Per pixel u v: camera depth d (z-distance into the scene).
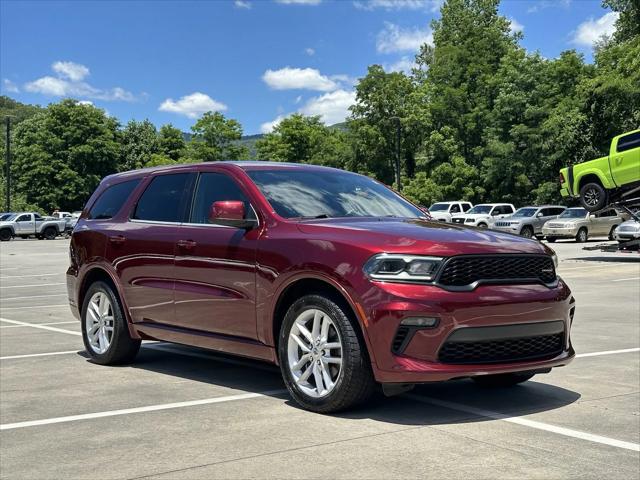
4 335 8.90
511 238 4.89
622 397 5.25
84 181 83.75
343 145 77.06
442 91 63.97
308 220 5.25
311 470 3.61
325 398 4.69
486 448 3.96
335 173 6.29
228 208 5.25
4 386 5.81
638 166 21.06
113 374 6.31
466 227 5.14
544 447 3.98
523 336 4.58
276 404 5.07
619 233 21.95
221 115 80.94
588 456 3.82
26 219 49.88
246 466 3.69
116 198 6.98
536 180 52.62
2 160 87.31
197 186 6.11
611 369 6.30
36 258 28.48
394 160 68.50
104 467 3.73
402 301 4.33
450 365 4.33
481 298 4.41
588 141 44.09
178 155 99.38
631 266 18.92
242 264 5.29
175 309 5.94
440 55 66.12
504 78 54.53
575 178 23.03
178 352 7.46
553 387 5.59
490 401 5.11
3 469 3.73
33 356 7.30
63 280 18.64
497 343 4.55
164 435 4.31
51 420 4.72
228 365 6.71
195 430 4.41
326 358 4.70
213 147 80.44
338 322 4.61
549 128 47.53
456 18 80.50
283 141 83.75
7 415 4.87
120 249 6.53
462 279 4.45
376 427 4.40
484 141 58.84
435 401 5.12
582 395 5.31
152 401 5.23
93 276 7.02
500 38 70.75
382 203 6.00
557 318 4.76
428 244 4.49
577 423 4.50
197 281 5.71
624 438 4.16
